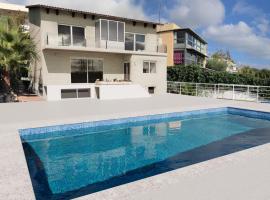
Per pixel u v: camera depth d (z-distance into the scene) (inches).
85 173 274.5
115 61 876.0
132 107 571.5
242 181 196.9
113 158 320.5
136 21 886.4
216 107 599.2
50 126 397.1
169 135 422.6
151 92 914.1
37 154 331.0
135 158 321.1
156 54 903.7
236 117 569.6
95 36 828.6
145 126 477.1
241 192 179.9
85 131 426.9
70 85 737.6
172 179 198.7
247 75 991.0
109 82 749.9
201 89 921.5
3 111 508.7
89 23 814.5
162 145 372.8
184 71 1090.1
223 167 224.2
